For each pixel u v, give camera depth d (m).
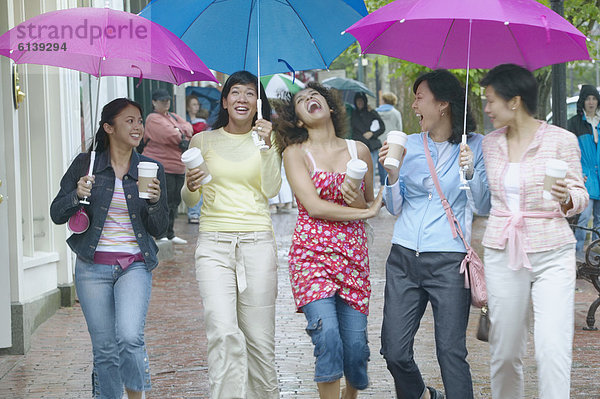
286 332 9.56
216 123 6.24
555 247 5.41
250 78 6.07
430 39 6.27
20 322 8.67
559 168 5.16
